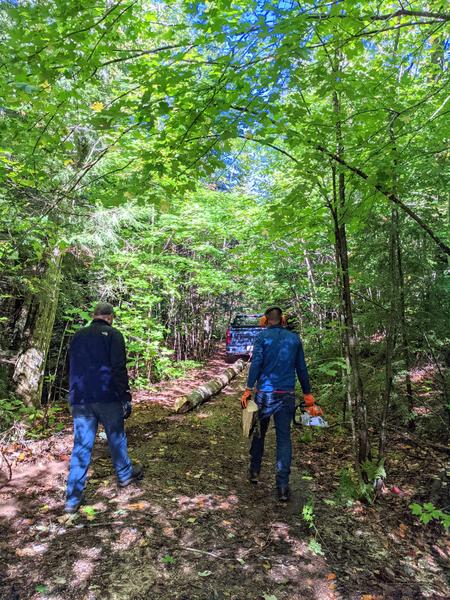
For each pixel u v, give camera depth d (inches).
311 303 309.3
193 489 137.4
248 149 259.0
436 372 195.8
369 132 120.6
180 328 484.4
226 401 293.3
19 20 89.7
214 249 336.8
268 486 144.6
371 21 100.1
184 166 121.3
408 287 162.7
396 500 133.0
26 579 88.5
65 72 100.7
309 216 151.6
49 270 218.4
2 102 112.0
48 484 137.2
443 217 162.1
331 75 102.7
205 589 88.7
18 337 230.7
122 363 128.0
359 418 136.9
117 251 283.3
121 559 96.7
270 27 87.8
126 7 97.0
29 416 193.8
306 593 89.8
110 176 221.0
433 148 126.5
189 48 102.4
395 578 97.3
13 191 162.9
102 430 198.8
